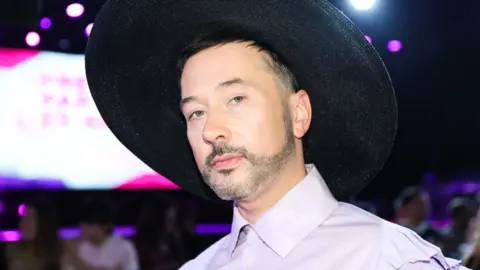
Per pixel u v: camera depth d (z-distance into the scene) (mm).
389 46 7828
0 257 4094
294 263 1251
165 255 4684
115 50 1411
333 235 1261
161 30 1378
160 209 4730
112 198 8461
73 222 8188
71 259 4301
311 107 1377
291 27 1263
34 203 4086
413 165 10930
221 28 1310
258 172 1221
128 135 1533
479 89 9742
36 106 7320
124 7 1338
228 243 1412
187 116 1291
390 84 1283
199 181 1571
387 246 1212
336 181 1476
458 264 1261
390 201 10961
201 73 1262
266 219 1277
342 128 1384
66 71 7348
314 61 1310
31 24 2697
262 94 1244
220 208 8969
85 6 6219
